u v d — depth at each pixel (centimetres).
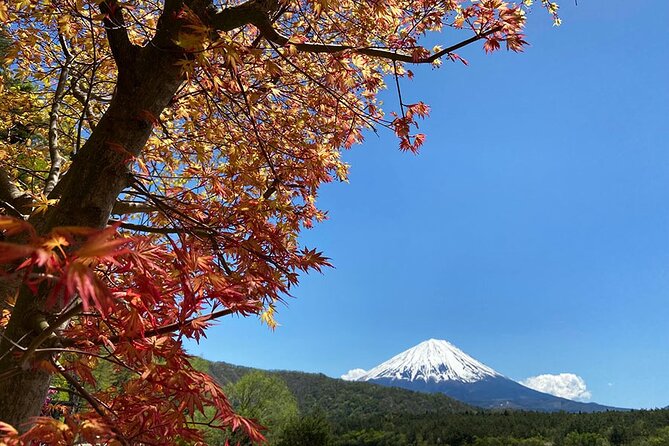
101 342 219
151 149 429
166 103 297
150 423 208
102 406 216
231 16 297
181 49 279
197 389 198
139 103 281
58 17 334
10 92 512
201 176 378
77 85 492
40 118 549
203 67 246
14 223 101
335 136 416
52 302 100
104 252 97
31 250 95
